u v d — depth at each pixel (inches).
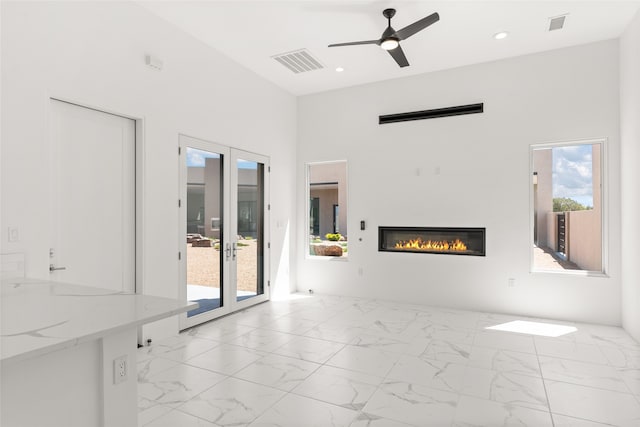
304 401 100.7
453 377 115.7
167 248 153.0
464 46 177.6
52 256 115.7
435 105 208.7
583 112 175.6
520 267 188.4
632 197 152.8
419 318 182.2
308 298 227.5
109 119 133.9
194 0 138.2
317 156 242.4
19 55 105.0
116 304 67.8
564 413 94.7
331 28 159.9
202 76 171.3
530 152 186.7
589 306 174.1
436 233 209.9
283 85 229.5
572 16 150.4
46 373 51.8
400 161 217.9
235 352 136.7
